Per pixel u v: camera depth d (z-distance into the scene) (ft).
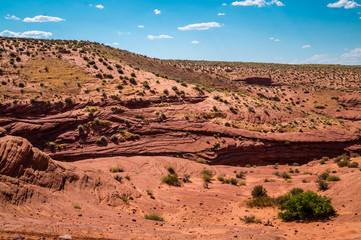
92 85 194.18
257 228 39.04
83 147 144.56
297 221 41.32
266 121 198.90
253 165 159.63
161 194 68.23
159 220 46.01
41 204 37.37
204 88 230.89
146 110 179.32
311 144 175.52
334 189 54.90
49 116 153.79
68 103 164.96
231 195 71.87
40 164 43.98
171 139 161.68
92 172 56.80
